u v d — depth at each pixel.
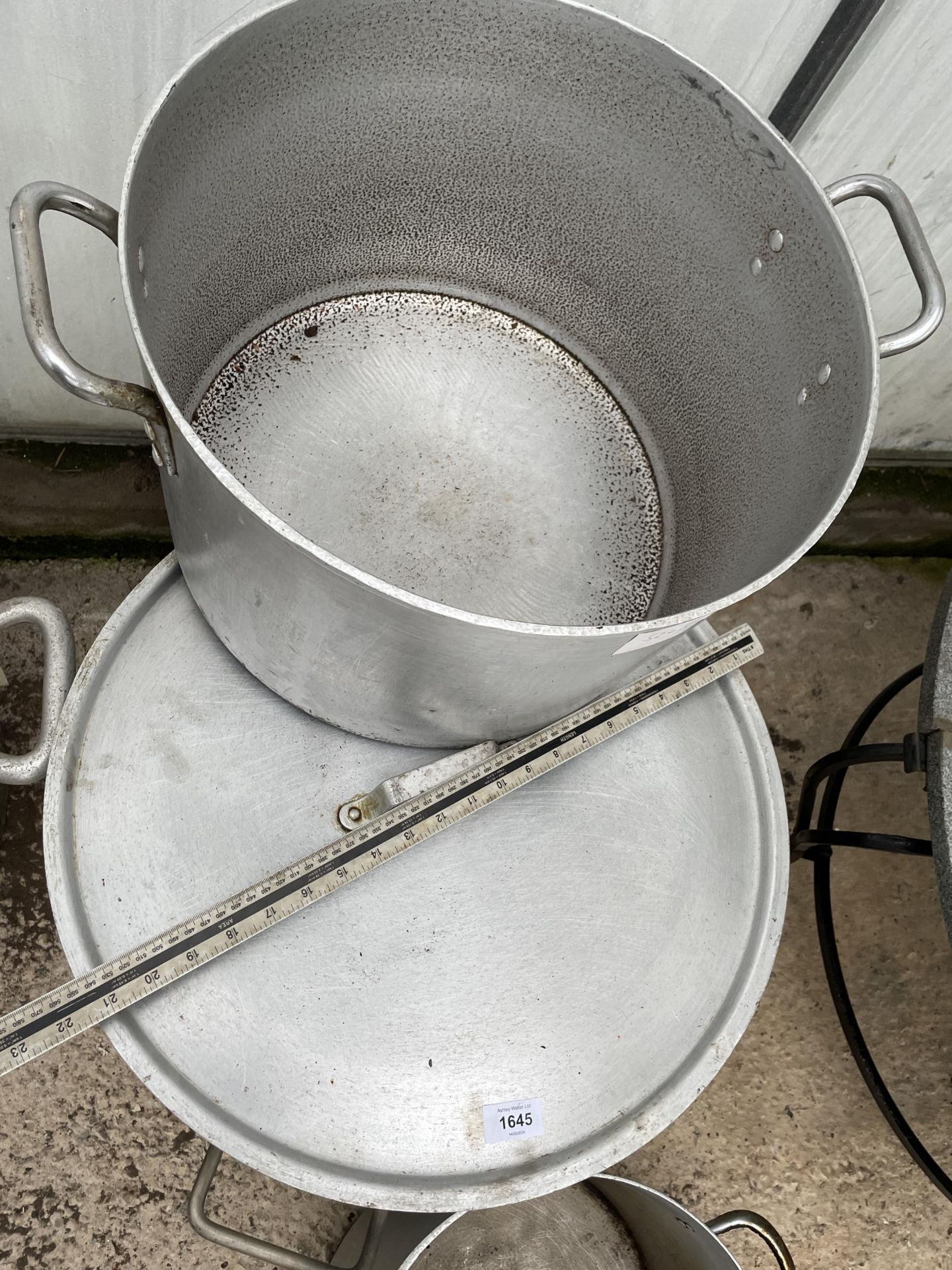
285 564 0.50
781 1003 1.24
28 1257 1.04
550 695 0.62
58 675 0.71
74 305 1.00
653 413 0.91
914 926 1.30
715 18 0.77
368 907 0.71
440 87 0.73
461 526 0.84
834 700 1.41
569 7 0.64
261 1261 1.07
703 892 0.76
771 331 0.74
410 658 0.55
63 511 1.23
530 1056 0.69
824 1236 1.16
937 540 1.49
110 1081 1.09
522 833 0.75
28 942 1.13
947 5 0.75
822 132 0.89
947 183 0.95
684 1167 1.16
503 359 0.92
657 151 0.72
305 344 0.88
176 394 0.78
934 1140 1.21
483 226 0.87
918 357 1.21
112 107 0.80
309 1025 0.67
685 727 0.82
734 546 0.77
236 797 0.72
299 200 0.78
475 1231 1.04
